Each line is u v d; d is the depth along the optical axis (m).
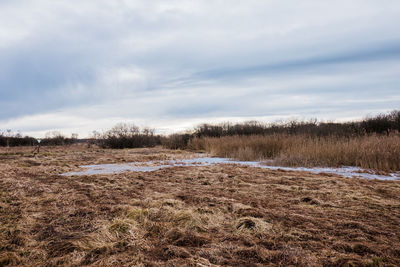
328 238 3.43
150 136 27.98
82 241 3.31
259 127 23.12
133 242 3.35
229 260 2.87
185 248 3.15
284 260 2.87
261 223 3.84
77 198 5.36
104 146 25.67
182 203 4.97
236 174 8.35
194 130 25.56
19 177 7.64
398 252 3.04
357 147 11.05
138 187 6.58
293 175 8.27
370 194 5.78
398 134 13.65
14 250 3.21
